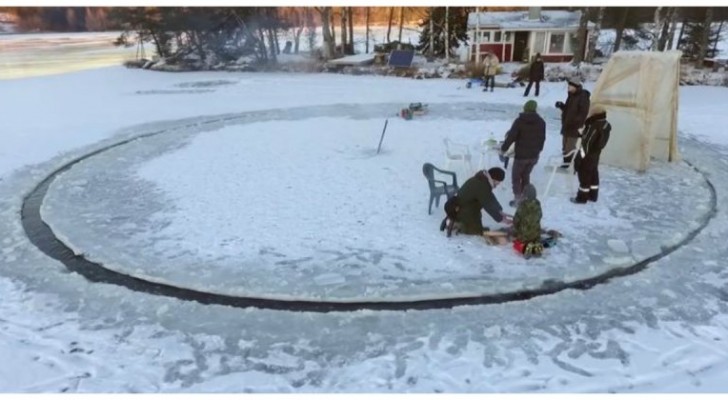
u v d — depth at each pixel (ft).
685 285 15.80
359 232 19.48
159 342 13.42
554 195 23.11
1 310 14.97
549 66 75.72
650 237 18.93
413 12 136.46
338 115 44.65
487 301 15.07
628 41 92.53
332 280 16.11
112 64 101.76
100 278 16.85
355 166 28.12
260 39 92.89
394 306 14.94
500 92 58.59
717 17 82.12
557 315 14.30
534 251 17.13
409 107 43.80
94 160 30.76
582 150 21.42
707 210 21.57
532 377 11.91
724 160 29.68
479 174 18.10
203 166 28.89
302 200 23.00
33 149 34.14
